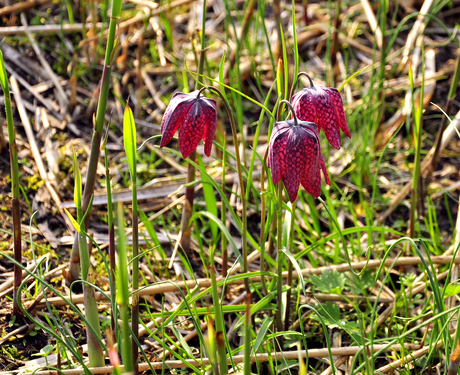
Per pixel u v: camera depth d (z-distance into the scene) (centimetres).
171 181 106
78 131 109
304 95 81
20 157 105
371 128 111
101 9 131
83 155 107
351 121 106
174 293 95
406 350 88
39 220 99
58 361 84
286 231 87
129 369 76
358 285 94
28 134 107
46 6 131
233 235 102
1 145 104
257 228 103
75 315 91
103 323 90
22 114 109
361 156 108
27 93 112
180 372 88
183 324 92
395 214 105
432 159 105
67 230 99
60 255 97
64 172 104
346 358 90
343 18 138
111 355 74
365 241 101
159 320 92
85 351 89
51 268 95
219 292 95
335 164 109
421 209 103
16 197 88
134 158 79
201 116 81
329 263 97
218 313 75
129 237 100
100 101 86
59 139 108
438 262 95
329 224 101
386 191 107
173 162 108
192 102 82
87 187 89
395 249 100
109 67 86
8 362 87
